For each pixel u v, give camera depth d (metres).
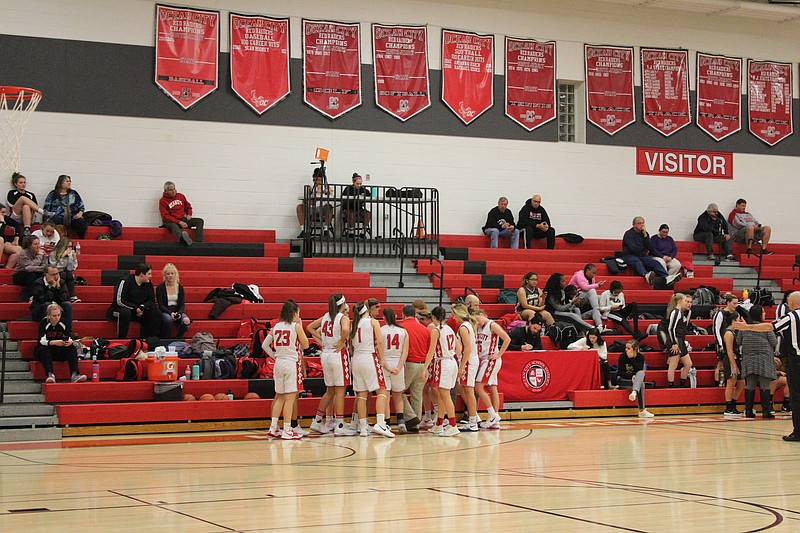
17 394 13.30
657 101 23.28
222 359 14.39
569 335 16.48
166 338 15.20
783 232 24.23
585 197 22.58
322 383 14.38
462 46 21.80
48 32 18.92
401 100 21.22
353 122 20.86
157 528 5.76
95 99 19.16
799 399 11.77
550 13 22.58
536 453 10.41
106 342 14.46
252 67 20.22
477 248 20.59
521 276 19.66
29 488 7.66
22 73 18.72
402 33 21.33
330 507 6.63
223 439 12.16
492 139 21.92
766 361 15.25
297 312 12.38
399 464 9.39
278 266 18.50
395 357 12.75
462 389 13.23
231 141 20.02
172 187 18.95
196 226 19.06
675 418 15.47
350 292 17.75
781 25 24.56
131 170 19.33
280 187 20.28
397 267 19.67
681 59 23.53
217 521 6.04
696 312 19.66
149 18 19.58
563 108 22.94
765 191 24.14
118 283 15.56
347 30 20.94
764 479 8.30
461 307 13.05
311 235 19.70
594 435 12.59
